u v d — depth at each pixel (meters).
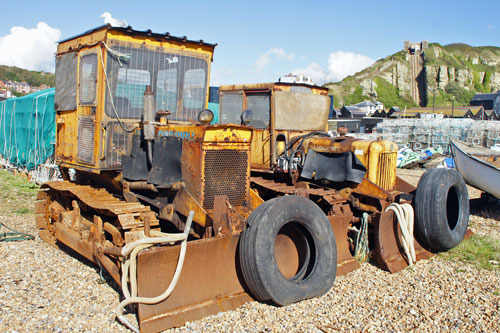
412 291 5.08
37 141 12.52
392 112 79.31
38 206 6.90
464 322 4.33
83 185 6.62
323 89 8.02
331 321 4.23
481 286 5.30
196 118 6.51
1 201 9.64
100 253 4.88
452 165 18.84
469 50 154.62
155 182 5.03
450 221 7.03
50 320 4.04
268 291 4.29
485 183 9.75
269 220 4.38
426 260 6.29
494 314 4.52
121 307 3.96
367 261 6.03
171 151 5.01
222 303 4.34
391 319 4.34
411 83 138.38
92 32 5.88
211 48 6.60
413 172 18.36
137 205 5.12
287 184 7.27
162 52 6.09
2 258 5.80
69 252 6.19
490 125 24.02
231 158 5.01
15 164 14.27
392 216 6.13
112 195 6.02
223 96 8.08
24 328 3.87
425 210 6.31
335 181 6.59
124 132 5.84
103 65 5.60
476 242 7.18
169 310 4.04
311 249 4.89
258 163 7.63
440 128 24.84
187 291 4.21
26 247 6.35
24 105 13.38
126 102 5.85
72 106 6.32
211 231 4.68
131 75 5.86
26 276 5.16
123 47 5.75
